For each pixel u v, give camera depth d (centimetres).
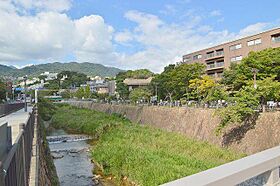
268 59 2891
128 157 1980
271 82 2411
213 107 3158
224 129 2539
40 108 5350
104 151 2330
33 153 1056
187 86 4316
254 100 2283
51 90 11175
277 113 2136
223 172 252
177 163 1858
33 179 728
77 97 10550
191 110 3319
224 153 2206
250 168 274
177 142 2691
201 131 2909
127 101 6325
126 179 1797
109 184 1841
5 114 2967
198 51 5850
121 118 5112
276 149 360
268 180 330
